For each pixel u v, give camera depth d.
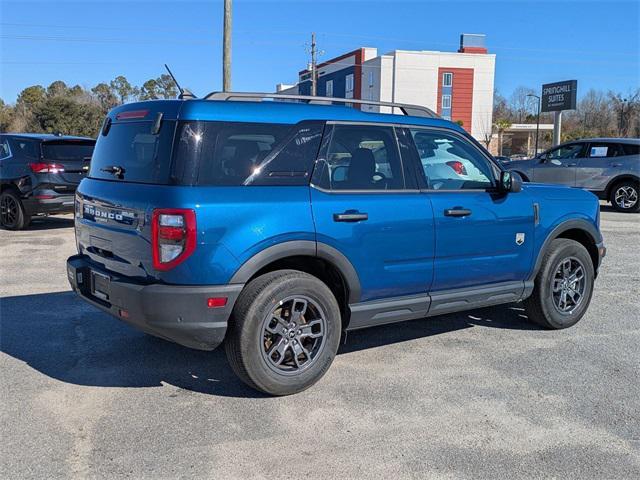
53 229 11.45
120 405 3.92
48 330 5.44
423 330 5.60
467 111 61.12
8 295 6.62
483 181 5.02
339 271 4.18
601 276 8.05
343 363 4.73
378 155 4.46
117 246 4.03
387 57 58.19
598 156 15.40
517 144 79.25
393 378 4.43
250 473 3.14
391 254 4.38
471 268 4.86
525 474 3.18
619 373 4.59
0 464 3.19
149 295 3.65
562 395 4.17
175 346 5.04
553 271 5.44
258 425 3.67
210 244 3.64
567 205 5.54
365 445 3.45
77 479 3.06
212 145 3.78
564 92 35.94
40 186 10.68
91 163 4.69
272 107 4.06
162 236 3.61
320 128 4.19
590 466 3.26
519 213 5.11
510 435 3.59
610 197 15.38
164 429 3.60
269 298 3.86
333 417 3.79
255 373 3.89
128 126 4.22
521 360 4.84
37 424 3.65
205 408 3.89
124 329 5.48
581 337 5.45
